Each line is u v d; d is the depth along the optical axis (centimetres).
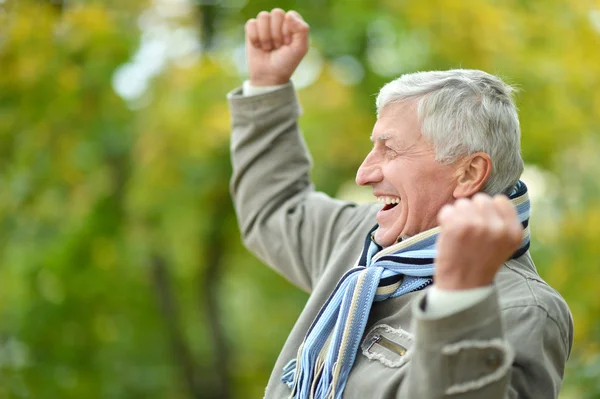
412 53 882
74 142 879
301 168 388
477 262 218
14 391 1005
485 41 810
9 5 827
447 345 219
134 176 880
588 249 786
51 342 1080
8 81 840
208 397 1216
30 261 975
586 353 664
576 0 820
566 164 870
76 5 842
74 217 929
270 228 379
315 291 327
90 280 1059
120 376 1155
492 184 289
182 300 1235
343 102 852
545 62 819
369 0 857
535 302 264
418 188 288
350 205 367
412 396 228
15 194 899
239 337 1289
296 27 385
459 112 285
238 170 391
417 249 287
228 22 930
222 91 835
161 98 851
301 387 297
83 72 848
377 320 291
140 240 979
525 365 253
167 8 903
